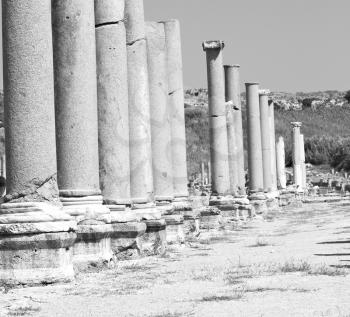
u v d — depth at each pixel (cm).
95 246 2423
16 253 2019
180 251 3136
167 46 4200
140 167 3070
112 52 2752
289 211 7038
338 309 1480
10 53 2066
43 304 1723
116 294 1844
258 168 6862
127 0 3092
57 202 2103
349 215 5594
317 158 18150
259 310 1512
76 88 2400
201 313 1505
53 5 2423
